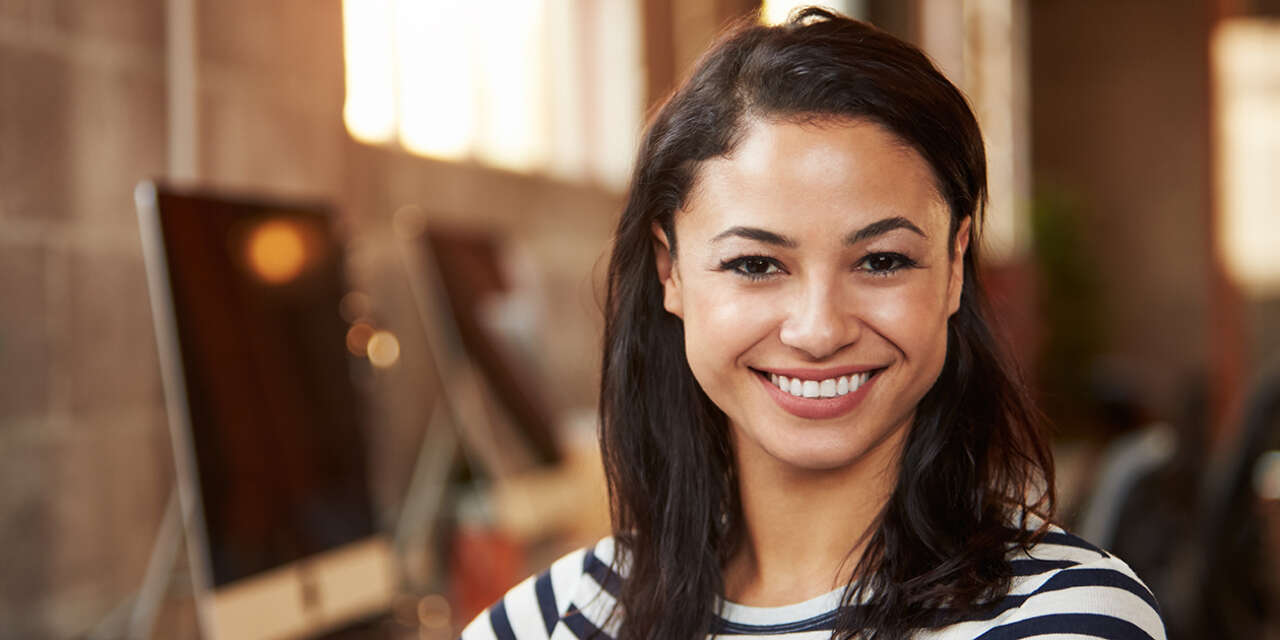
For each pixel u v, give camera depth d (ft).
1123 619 2.30
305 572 6.97
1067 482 9.13
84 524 7.13
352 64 10.03
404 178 10.66
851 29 2.54
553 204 13.73
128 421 7.51
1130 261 30.71
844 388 2.53
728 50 2.65
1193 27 30.32
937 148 2.50
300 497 7.11
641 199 2.83
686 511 2.98
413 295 10.76
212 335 6.63
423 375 10.85
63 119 6.98
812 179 2.44
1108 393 10.25
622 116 15.40
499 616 3.17
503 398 10.15
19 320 6.69
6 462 6.60
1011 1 28.66
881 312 2.48
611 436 3.15
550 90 13.84
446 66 11.55
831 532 2.73
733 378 2.63
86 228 7.15
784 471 2.76
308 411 7.41
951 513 2.67
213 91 8.10
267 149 8.70
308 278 7.75
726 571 2.95
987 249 3.27
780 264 2.52
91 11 7.16
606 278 3.18
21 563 6.69
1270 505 6.94
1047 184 29.48
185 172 7.88
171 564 6.91
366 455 8.04
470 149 11.98
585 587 3.10
